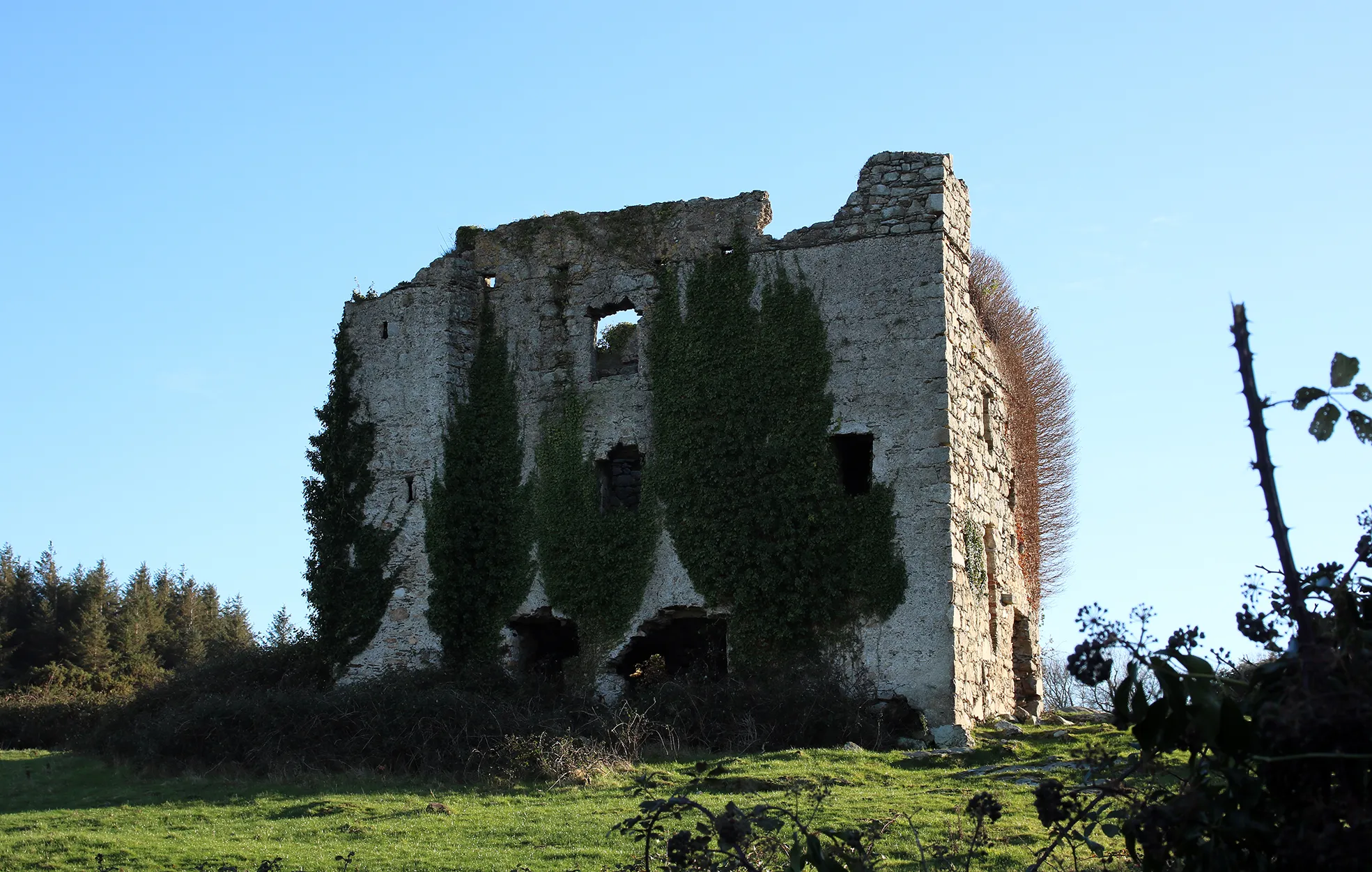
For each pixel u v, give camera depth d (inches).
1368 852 265.1
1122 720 295.6
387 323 1213.7
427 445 1171.3
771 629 1042.7
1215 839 292.5
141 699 1176.8
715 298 1115.9
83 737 1195.3
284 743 943.7
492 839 685.9
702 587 1072.8
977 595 1069.8
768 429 1077.8
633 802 767.7
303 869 629.0
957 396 1072.8
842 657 1031.0
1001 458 1187.9
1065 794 331.9
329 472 1202.6
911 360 1056.8
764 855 486.0
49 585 2217.0
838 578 1038.4
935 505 1029.8
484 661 1126.4
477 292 1213.7
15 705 1332.4
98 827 767.7
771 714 965.2
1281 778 287.6
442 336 1183.6
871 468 1053.2
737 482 1074.7
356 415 1211.9
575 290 1177.4
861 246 1085.8
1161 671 290.2
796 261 1101.1
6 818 804.6
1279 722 270.4
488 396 1186.0
